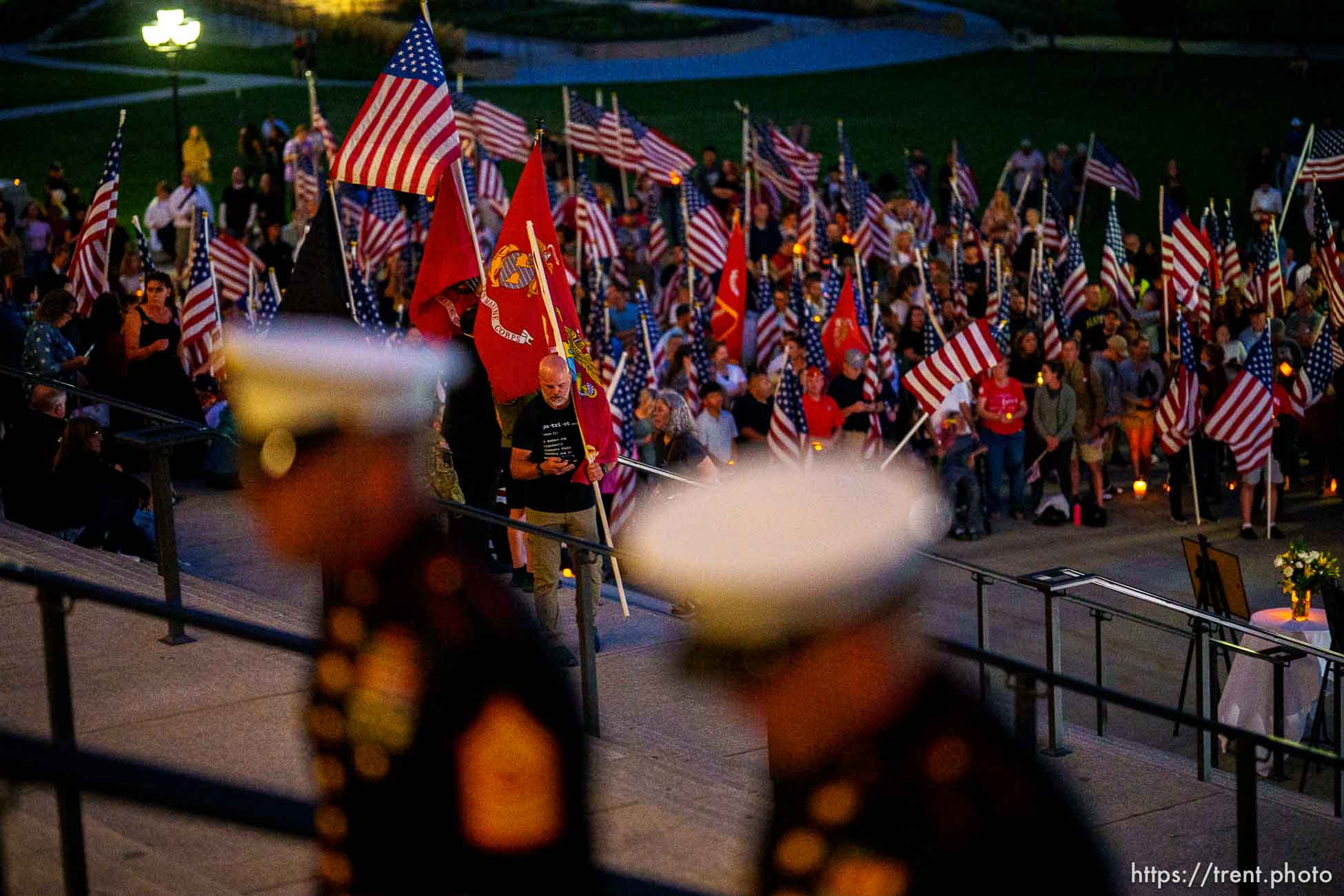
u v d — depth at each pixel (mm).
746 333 41062
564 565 23594
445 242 22328
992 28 114875
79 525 21328
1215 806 16125
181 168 54281
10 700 14086
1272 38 106938
